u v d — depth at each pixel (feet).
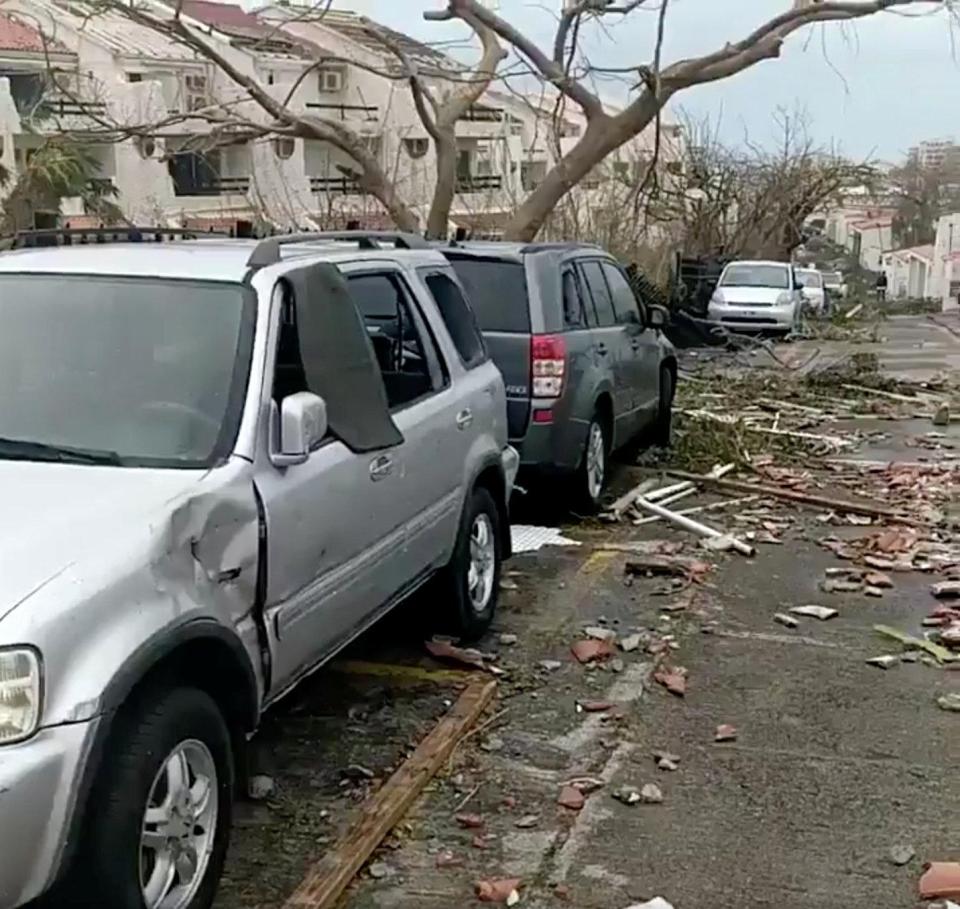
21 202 66.39
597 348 31.68
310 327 15.66
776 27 46.65
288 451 14.08
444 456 19.76
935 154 191.21
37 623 10.23
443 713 18.67
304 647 14.98
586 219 80.33
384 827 14.82
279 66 94.12
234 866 14.11
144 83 83.92
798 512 33.19
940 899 13.76
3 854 9.78
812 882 14.14
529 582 26.07
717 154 122.21
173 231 19.38
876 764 17.34
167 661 11.67
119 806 10.80
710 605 24.71
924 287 231.30
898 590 25.98
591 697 19.63
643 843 14.94
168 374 14.39
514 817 15.53
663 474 37.55
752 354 78.64
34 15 78.28
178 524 12.03
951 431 48.42
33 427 13.94
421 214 82.07
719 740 18.03
